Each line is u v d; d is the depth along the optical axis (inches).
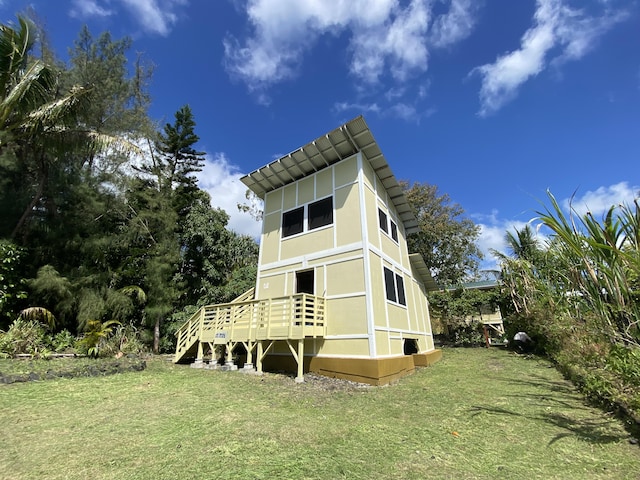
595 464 124.0
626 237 129.4
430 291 682.2
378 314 351.3
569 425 168.9
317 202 431.5
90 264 469.7
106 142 412.8
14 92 346.6
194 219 608.1
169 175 650.2
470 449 141.3
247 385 280.8
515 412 196.1
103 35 539.8
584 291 153.3
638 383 160.6
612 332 142.2
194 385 274.4
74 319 439.8
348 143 408.8
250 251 745.6
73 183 446.6
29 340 336.5
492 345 698.8
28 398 214.1
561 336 327.0
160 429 161.3
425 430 167.5
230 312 387.9
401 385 297.3
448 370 382.0
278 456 130.2
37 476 111.6
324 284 380.8
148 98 620.1
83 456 128.0
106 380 285.9
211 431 159.2
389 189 490.0
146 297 520.4
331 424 176.9
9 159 388.2
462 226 891.4
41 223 416.2
